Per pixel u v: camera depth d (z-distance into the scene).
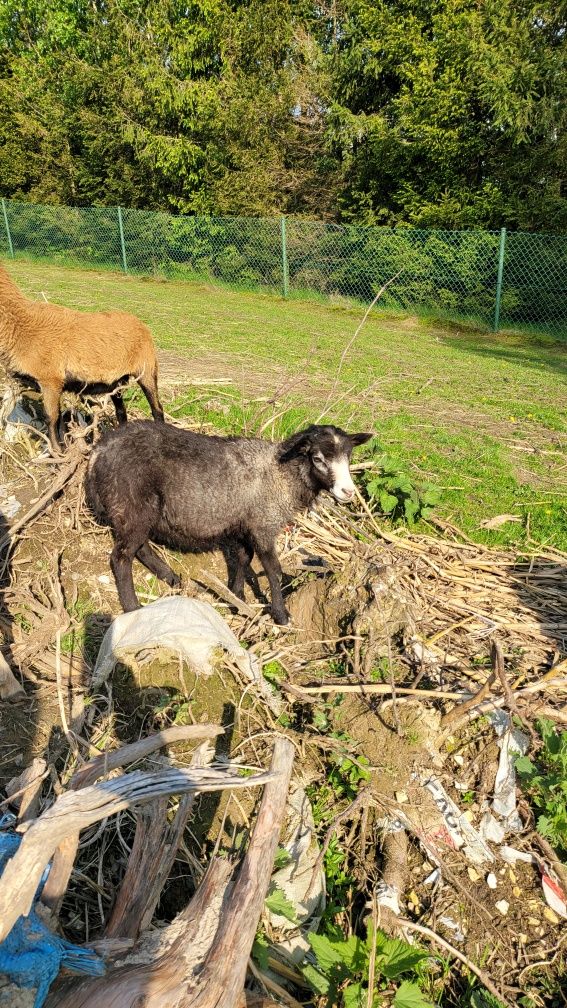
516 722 3.81
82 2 28.47
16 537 4.48
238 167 22.95
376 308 18.53
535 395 10.23
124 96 22.67
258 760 3.48
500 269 15.93
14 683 3.37
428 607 4.71
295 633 4.53
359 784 3.49
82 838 2.83
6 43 30.88
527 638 4.56
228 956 2.10
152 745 2.61
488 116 17.45
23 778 2.74
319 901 3.02
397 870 3.17
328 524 5.52
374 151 19.28
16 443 5.59
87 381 5.96
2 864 2.19
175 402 7.67
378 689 3.86
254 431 6.86
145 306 15.82
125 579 4.26
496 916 3.14
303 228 19.33
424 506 5.72
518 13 16.69
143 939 2.28
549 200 16.56
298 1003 2.56
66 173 26.77
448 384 10.61
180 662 3.65
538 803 3.51
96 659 3.77
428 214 18.06
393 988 2.70
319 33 23.62
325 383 9.67
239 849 2.98
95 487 4.29
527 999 2.89
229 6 22.72
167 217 21.53
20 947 1.99
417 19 18.56
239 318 15.41
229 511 4.52
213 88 22.42
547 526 5.98
